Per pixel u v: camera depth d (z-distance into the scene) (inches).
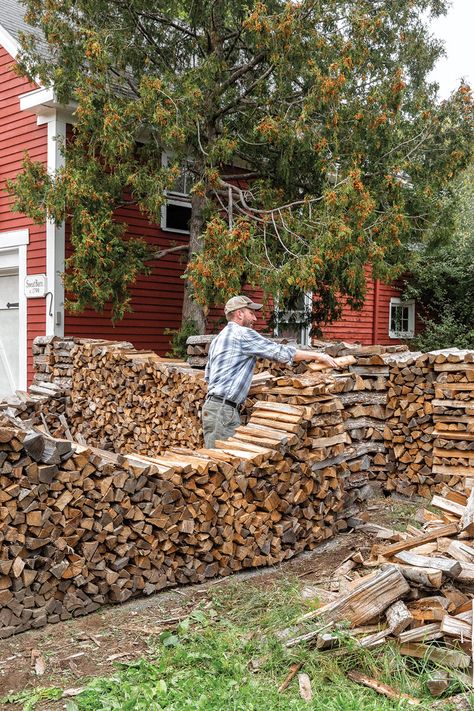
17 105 437.1
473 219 641.0
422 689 115.6
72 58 354.3
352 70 350.6
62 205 344.2
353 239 333.7
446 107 388.5
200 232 406.6
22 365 434.6
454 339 652.1
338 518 213.2
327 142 348.5
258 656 128.6
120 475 157.6
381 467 260.7
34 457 145.4
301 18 333.1
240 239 316.2
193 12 374.6
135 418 296.2
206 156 368.2
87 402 328.2
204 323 419.5
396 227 351.3
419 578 130.8
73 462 152.1
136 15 375.6
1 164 452.8
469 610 127.6
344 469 209.8
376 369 260.2
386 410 259.6
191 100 345.4
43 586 145.9
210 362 212.4
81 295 362.6
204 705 108.9
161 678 120.7
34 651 132.3
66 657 130.6
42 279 413.1
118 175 363.6
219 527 176.4
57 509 148.7
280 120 344.8
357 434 251.3
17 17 499.8
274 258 345.4
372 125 359.3
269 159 407.5
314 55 341.7
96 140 352.2
